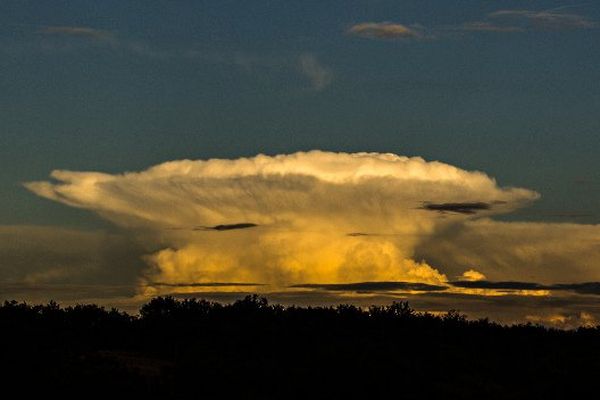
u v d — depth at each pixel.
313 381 92.75
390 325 119.56
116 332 109.31
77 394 86.25
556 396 98.06
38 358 91.56
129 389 86.75
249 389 91.06
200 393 89.38
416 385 95.00
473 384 97.81
